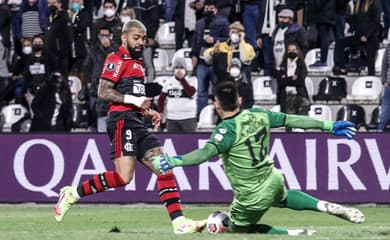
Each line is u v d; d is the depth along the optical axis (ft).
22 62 180.04
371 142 148.87
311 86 178.50
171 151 150.10
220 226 86.43
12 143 153.17
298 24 169.89
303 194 85.66
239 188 83.92
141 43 93.20
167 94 167.43
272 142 149.79
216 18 169.17
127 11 170.19
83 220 127.44
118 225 119.14
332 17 177.37
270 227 85.97
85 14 175.22
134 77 93.20
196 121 168.14
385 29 182.39
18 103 179.73
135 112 92.84
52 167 152.46
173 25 187.11
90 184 93.76
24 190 152.97
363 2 175.22
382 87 171.42
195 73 172.24
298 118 85.35
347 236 81.46
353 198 148.97
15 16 180.96
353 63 178.91
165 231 97.96
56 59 171.42
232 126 82.84
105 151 151.33
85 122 171.73
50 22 173.37
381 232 87.66
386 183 148.66
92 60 171.01
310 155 149.48
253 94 175.32
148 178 151.23
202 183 150.51
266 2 175.63
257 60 179.11
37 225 119.24
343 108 173.68
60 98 167.12
